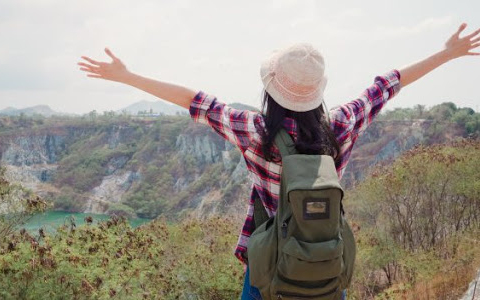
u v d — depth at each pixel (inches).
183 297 223.8
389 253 481.1
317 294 57.9
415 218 622.8
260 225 65.2
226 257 252.8
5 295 149.2
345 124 66.4
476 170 563.5
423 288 359.9
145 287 187.8
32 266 152.4
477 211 599.8
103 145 7052.2
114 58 68.7
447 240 553.3
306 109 62.6
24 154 7022.6
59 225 187.5
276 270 58.9
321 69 62.3
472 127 3688.5
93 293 154.1
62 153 7091.5
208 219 326.6
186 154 6131.9
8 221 179.5
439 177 569.6
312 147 61.6
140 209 5305.1
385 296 365.7
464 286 329.7
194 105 68.4
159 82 69.7
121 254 190.4
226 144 5964.6
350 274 61.0
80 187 6067.9
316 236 56.3
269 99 65.2
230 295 236.8
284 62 62.2
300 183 55.7
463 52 78.7
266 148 63.0
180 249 278.2
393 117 4370.1
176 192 5743.1
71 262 161.9
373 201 597.6
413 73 76.6
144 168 6151.6
